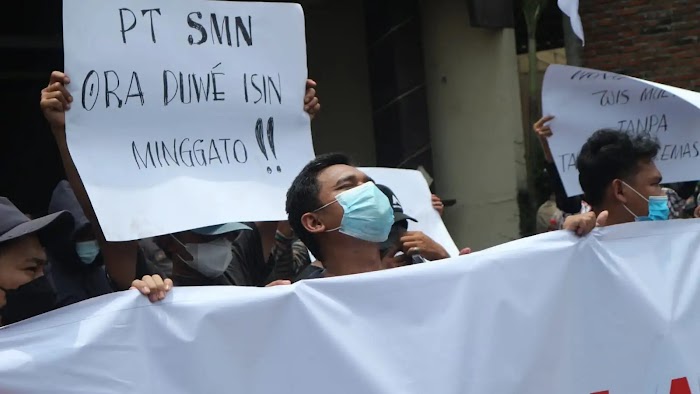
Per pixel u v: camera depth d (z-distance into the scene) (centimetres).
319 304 279
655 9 1095
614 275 312
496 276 297
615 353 310
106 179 295
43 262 273
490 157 971
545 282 303
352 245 324
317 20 1038
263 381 271
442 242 475
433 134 1006
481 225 984
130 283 324
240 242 382
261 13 336
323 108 1045
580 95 459
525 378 298
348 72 1055
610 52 1115
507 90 959
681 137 447
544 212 823
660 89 409
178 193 307
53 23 903
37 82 1012
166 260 381
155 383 259
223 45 328
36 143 1016
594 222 312
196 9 322
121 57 304
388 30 986
